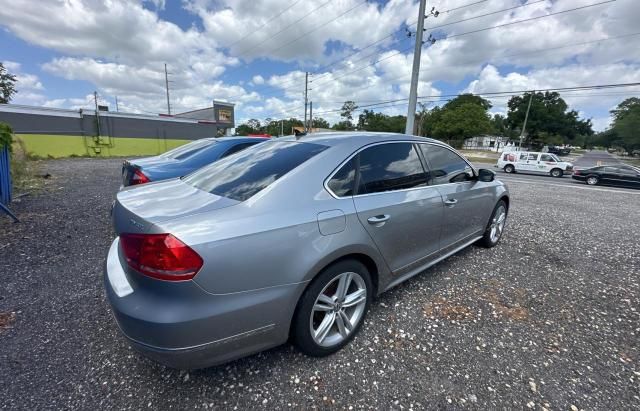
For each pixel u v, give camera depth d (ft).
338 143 7.55
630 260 12.44
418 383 6.02
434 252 9.47
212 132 100.17
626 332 7.74
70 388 5.75
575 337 7.50
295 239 5.71
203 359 5.08
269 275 5.42
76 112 72.02
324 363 6.51
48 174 32.76
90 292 9.09
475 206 11.21
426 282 10.07
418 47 50.34
